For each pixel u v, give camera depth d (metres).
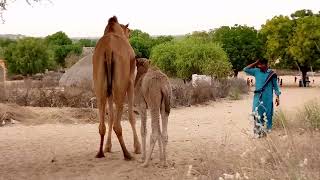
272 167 6.98
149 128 15.90
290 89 47.41
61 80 35.84
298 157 6.69
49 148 11.88
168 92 9.16
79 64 35.72
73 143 12.72
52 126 16.72
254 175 6.48
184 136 13.63
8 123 17.25
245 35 63.06
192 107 25.41
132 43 75.81
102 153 10.50
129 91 10.69
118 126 10.01
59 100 23.05
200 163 8.97
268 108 11.80
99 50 10.09
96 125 17.16
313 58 54.84
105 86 9.97
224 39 63.59
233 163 7.47
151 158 10.13
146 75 9.32
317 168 6.80
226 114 21.09
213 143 11.77
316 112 12.98
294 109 20.84
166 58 48.34
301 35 54.75
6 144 12.66
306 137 9.48
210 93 29.83
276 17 60.38
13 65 74.88
